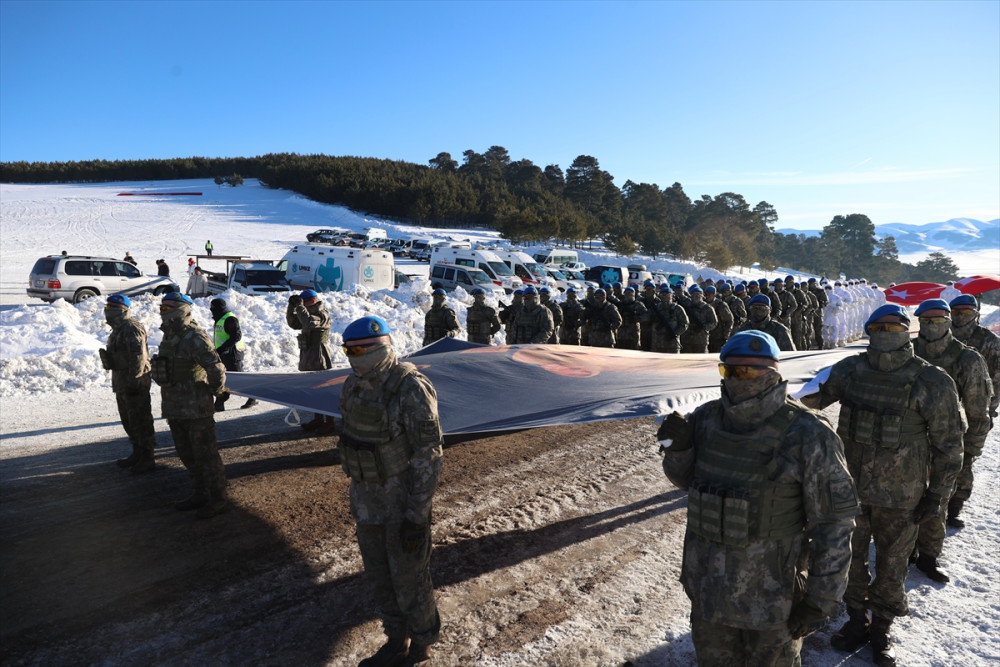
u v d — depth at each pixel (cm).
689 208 16262
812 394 435
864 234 16700
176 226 7031
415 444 320
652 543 523
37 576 427
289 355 1291
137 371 611
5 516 521
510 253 3106
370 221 9131
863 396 387
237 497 575
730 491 252
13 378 1019
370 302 1786
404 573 333
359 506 335
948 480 366
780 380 255
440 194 10131
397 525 331
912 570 488
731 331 1365
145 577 431
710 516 256
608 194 14162
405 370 327
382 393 323
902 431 370
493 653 370
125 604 398
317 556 471
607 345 1200
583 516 571
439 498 595
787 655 261
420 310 1772
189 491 587
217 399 529
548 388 626
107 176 13450
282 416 880
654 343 1240
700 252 9794
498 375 668
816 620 245
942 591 455
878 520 382
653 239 9894
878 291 2428
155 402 935
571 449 770
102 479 614
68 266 2159
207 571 443
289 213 9281
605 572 471
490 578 454
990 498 643
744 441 256
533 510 578
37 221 6744
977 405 454
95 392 1000
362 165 11781
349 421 333
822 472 245
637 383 630
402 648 350
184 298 514
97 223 6844
